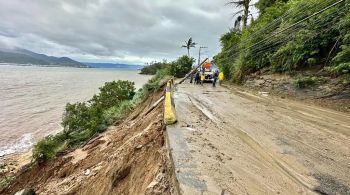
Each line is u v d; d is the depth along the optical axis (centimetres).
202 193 325
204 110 930
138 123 1311
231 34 3250
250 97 1370
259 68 1792
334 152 522
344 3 1104
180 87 1897
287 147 543
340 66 1008
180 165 408
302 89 1249
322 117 861
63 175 1245
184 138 554
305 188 365
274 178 391
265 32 1788
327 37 1172
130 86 3192
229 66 2509
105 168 842
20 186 1462
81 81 12775
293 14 1456
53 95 6362
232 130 664
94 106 2491
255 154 492
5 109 4309
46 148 1608
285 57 1422
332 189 364
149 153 620
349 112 940
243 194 335
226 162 438
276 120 808
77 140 1908
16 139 2659
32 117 3734
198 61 4238
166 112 749
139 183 528
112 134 1611
